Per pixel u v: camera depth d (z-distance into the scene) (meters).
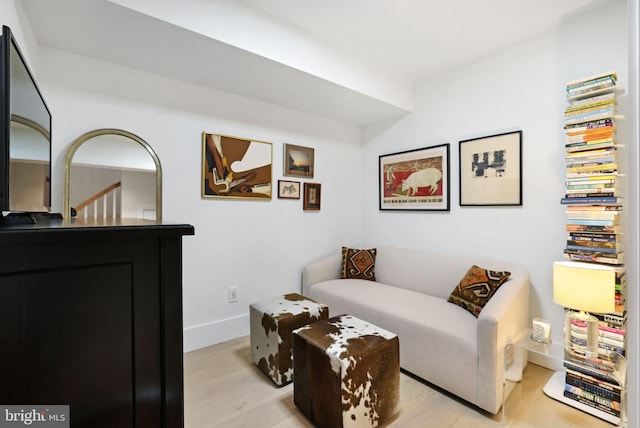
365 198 3.63
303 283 3.06
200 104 2.46
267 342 2.04
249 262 2.76
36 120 1.20
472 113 2.63
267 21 2.00
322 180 3.29
